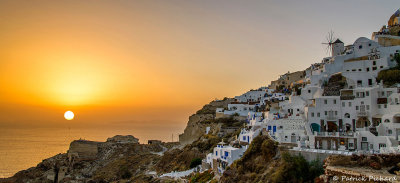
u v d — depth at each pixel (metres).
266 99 146.88
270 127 92.69
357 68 105.00
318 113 91.31
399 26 120.12
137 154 193.00
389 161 55.31
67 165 184.50
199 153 141.38
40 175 176.12
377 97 85.94
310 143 81.00
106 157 193.75
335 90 95.75
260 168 78.00
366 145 76.00
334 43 131.00
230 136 136.88
